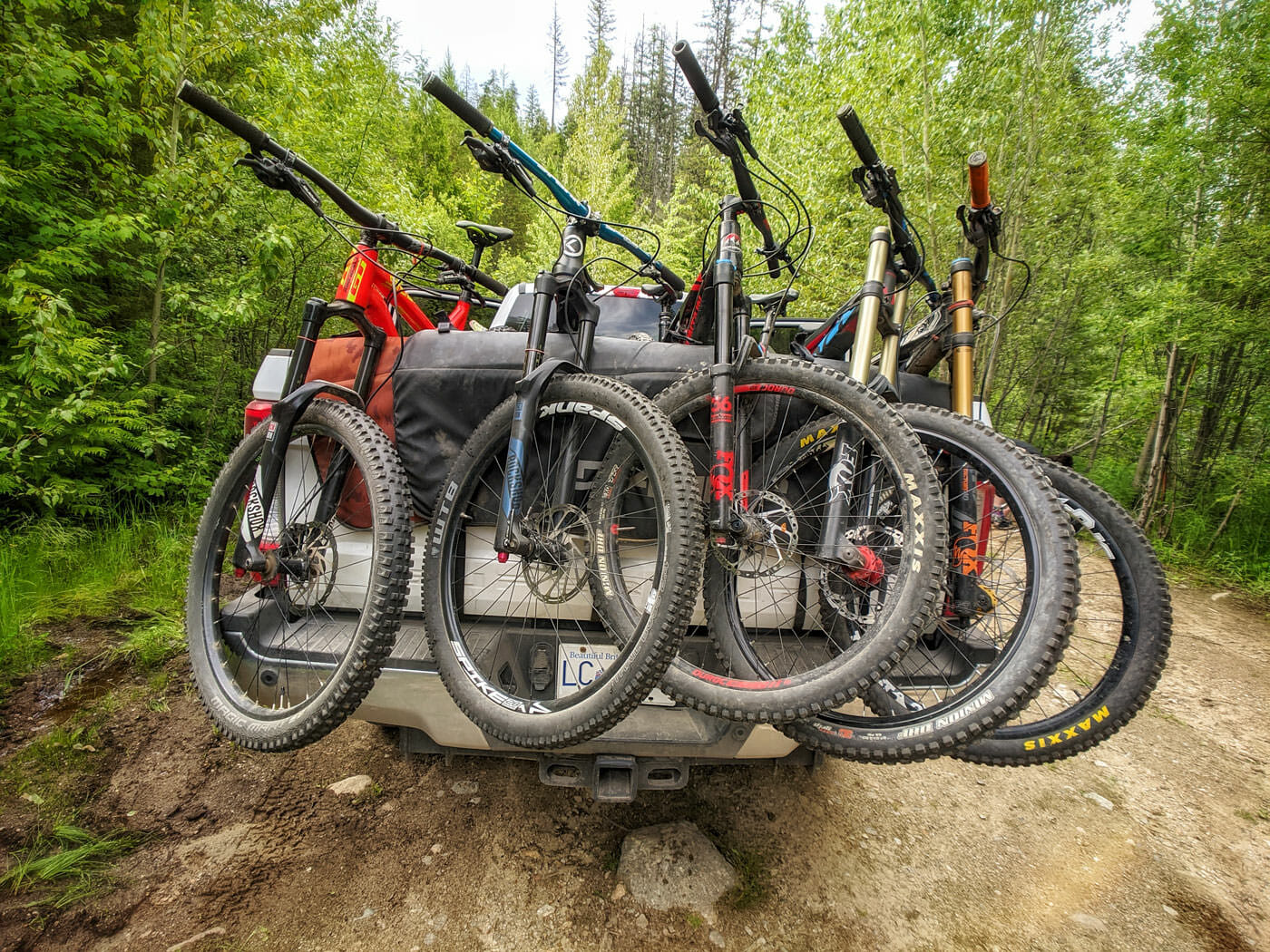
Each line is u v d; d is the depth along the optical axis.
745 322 1.85
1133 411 7.19
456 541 1.79
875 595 1.71
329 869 1.84
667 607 1.41
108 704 2.70
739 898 1.81
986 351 7.97
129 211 4.89
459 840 1.99
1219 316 5.59
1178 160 5.98
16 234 4.48
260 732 1.69
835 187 7.87
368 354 1.96
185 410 5.82
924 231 7.38
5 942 1.54
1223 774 2.75
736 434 1.71
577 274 1.85
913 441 1.49
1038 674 1.36
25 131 4.26
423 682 1.74
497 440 1.73
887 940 1.71
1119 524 1.79
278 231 5.07
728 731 1.68
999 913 1.84
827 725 1.60
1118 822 2.34
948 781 2.52
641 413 1.57
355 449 1.76
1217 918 1.90
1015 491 1.53
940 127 7.03
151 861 1.84
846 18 7.49
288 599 1.96
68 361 4.11
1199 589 5.80
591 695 1.49
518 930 1.66
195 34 4.88
